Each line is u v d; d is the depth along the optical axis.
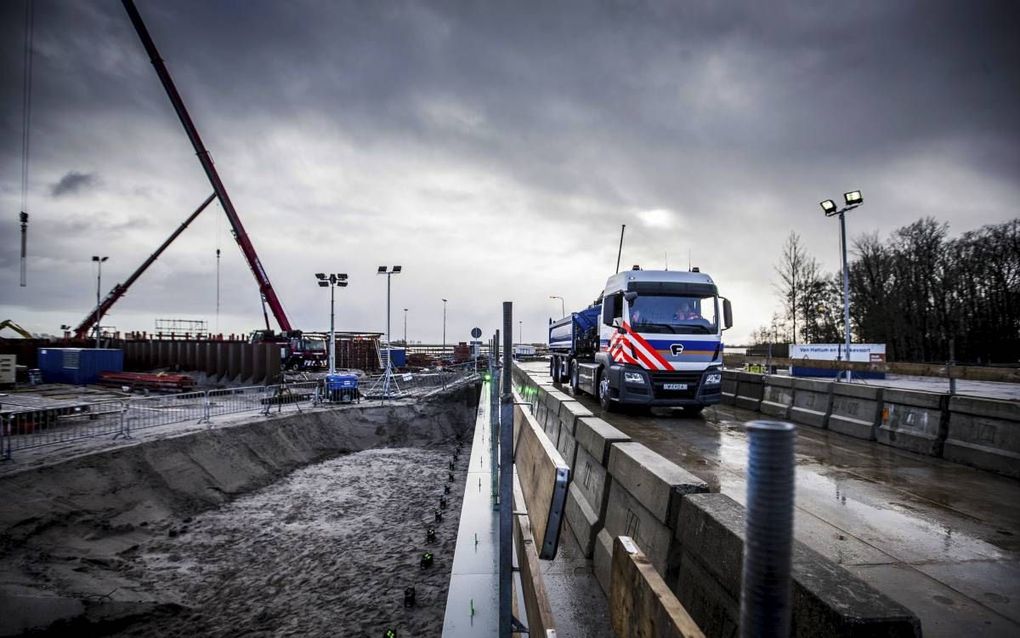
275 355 36.38
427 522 14.28
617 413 14.52
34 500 11.95
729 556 2.88
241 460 18.42
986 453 7.89
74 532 11.87
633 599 2.30
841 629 1.95
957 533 5.28
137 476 14.73
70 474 13.33
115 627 8.98
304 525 14.14
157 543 12.66
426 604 9.55
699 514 3.27
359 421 26.52
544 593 2.31
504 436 3.00
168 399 25.86
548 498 2.63
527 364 55.62
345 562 11.62
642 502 4.13
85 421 19.38
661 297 13.41
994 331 46.78
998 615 3.70
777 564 1.00
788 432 1.03
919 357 50.88
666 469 4.07
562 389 22.14
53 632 8.59
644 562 2.29
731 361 37.34
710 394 13.18
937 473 7.66
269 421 21.41
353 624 8.98
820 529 5.39
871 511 5.95
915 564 4.55
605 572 4.77
